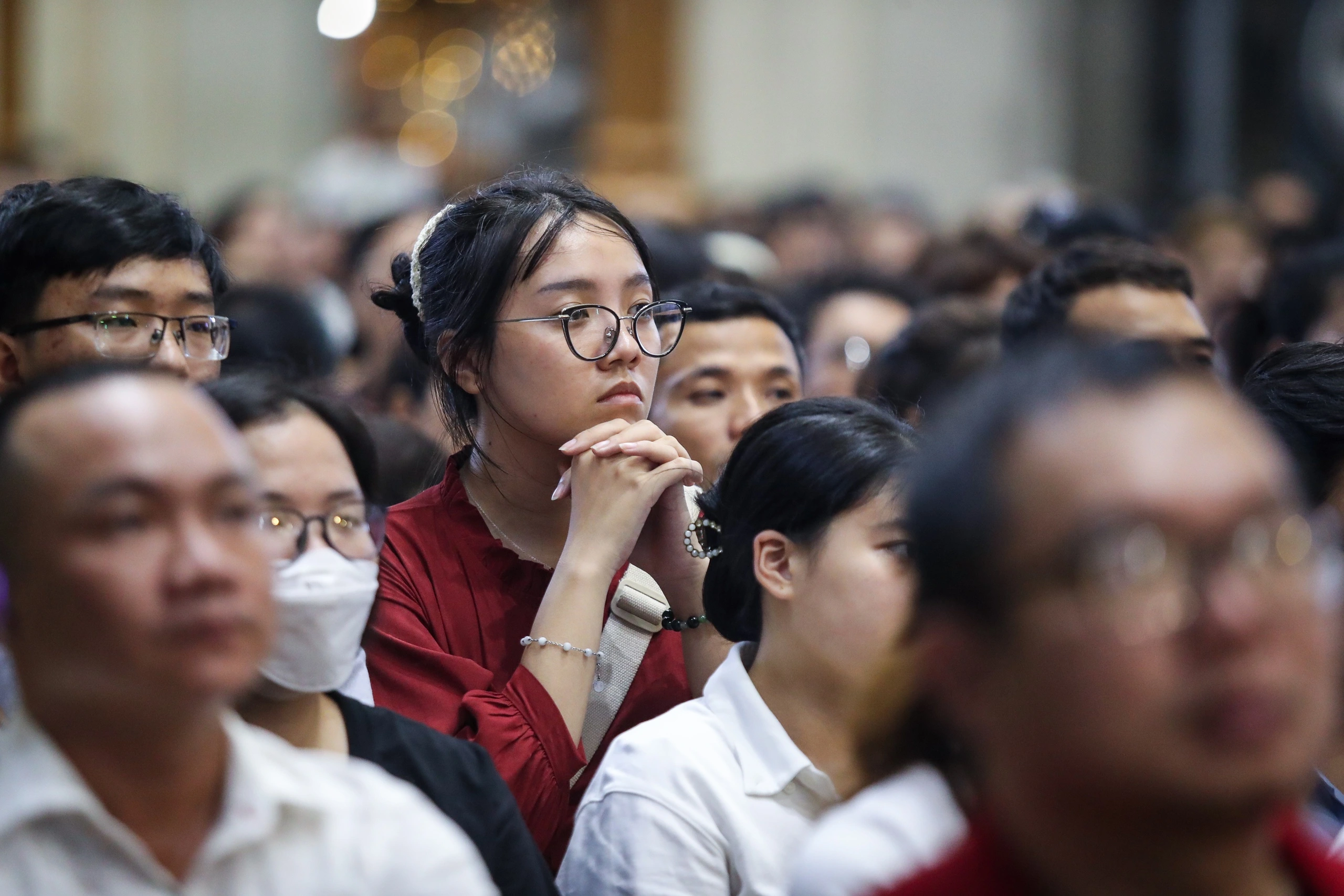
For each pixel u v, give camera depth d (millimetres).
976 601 2525
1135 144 28125
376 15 29578
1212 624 2312
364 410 7211
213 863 3146
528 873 4105
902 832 3076
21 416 3061
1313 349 5535
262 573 3092
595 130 26391
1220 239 17281
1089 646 2352
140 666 2957
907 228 18500
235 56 25719
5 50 24406
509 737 4840
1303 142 27031
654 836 4414
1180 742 2320
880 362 8180
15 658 3172
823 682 4543
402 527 5578
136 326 5164
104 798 3125
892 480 4500
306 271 15648
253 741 3320
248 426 3986
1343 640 2672
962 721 2736
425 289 5566
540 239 5336
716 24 25391
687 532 5270
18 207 5215
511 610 5434
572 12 27844
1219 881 2475
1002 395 2605
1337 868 2709
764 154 25594
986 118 26344
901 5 25875
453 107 29469
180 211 5406
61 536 2965
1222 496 2357
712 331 7008
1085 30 27672
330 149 25016
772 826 4445
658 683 5438
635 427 5289
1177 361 2654
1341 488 5133
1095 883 2531
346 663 3969
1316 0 26797
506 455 5504
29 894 3047
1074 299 7242
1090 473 2406
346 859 3242
